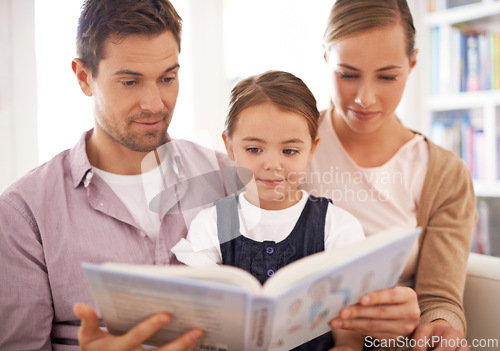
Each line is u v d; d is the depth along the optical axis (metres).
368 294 0.76
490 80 2.04
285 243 1.01
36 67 1.46
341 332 0.98
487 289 1.16
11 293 0.94
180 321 0.68
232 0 1.88
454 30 2.13
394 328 0.80
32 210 0.98
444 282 1.10
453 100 2.13
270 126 0.98
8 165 1.43
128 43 0.94
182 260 1.00
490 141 2.03
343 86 1.12
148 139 1.02
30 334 0.94
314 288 0.65
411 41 1.12
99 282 0.65
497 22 2.02
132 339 0.68
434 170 1.23
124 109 0.98
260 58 1.96
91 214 1.01
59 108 1.50
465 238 1.18
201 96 1.83
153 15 0.95
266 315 0.62
